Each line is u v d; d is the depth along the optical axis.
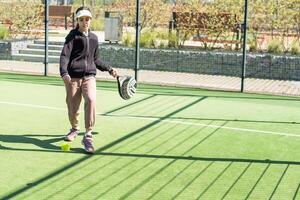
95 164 6.78
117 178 6.25
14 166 6.61
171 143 7.95
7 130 8.51
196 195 5.74
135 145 7.78
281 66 16.16
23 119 9.35
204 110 10.65
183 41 18.20
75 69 7.33
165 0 18.94
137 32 13.73
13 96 11.61
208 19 17.72
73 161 6.88
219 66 16.89
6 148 7.42
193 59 17.19
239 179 6.32
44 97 11.58
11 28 20.52
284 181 6.29
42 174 6.32
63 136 8.20
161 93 12.64
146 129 8.81
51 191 5.76
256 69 16.39
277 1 17.08
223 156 7.30
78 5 26.62
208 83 14.88
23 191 5.73
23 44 19.59
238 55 16.61
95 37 7.43
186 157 7.21
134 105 10.96
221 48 17.73
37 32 20.56
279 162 7.08
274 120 9.84
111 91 12.63
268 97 12.60
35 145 7.62
